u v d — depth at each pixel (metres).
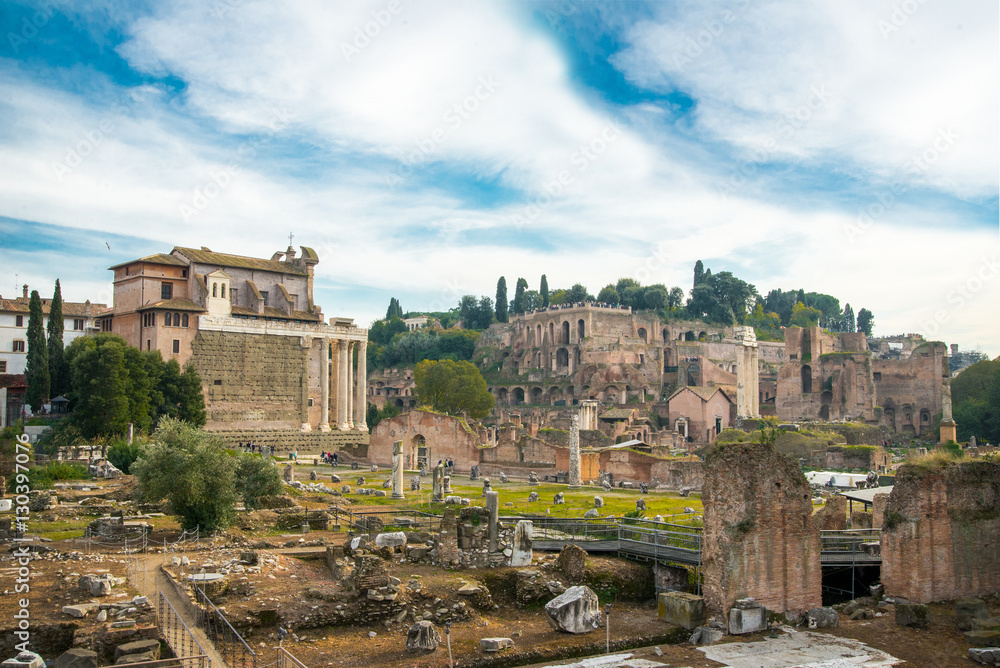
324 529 50.44
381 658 29.45
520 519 47.75
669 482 79.44
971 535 37.47
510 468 90.38
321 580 35.59
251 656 28.11
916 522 36.09
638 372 197.38
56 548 40.47
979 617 32.91
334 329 133.00
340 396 134.12
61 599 30.20
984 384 156.62
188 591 31.75
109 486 62.19
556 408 187.38
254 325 123.44
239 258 134.38
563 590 37.28
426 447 99.69
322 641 30.95
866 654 30.03
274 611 31.50
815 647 30.80
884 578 37.25
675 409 170.88
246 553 38.03
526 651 30.48
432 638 30.34
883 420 174.62
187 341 117.25
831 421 164.25
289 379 126.31
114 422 91.81
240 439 118.19
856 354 176.12
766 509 33.81
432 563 39.25
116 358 93.38
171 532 45.97
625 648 31.77
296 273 138.00
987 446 120.31
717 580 33.44
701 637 31.97
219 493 45.69
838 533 44.59
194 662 25.69
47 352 107.75
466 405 167.62
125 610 28.75
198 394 107.69
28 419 98.81
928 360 178.12
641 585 39.69
